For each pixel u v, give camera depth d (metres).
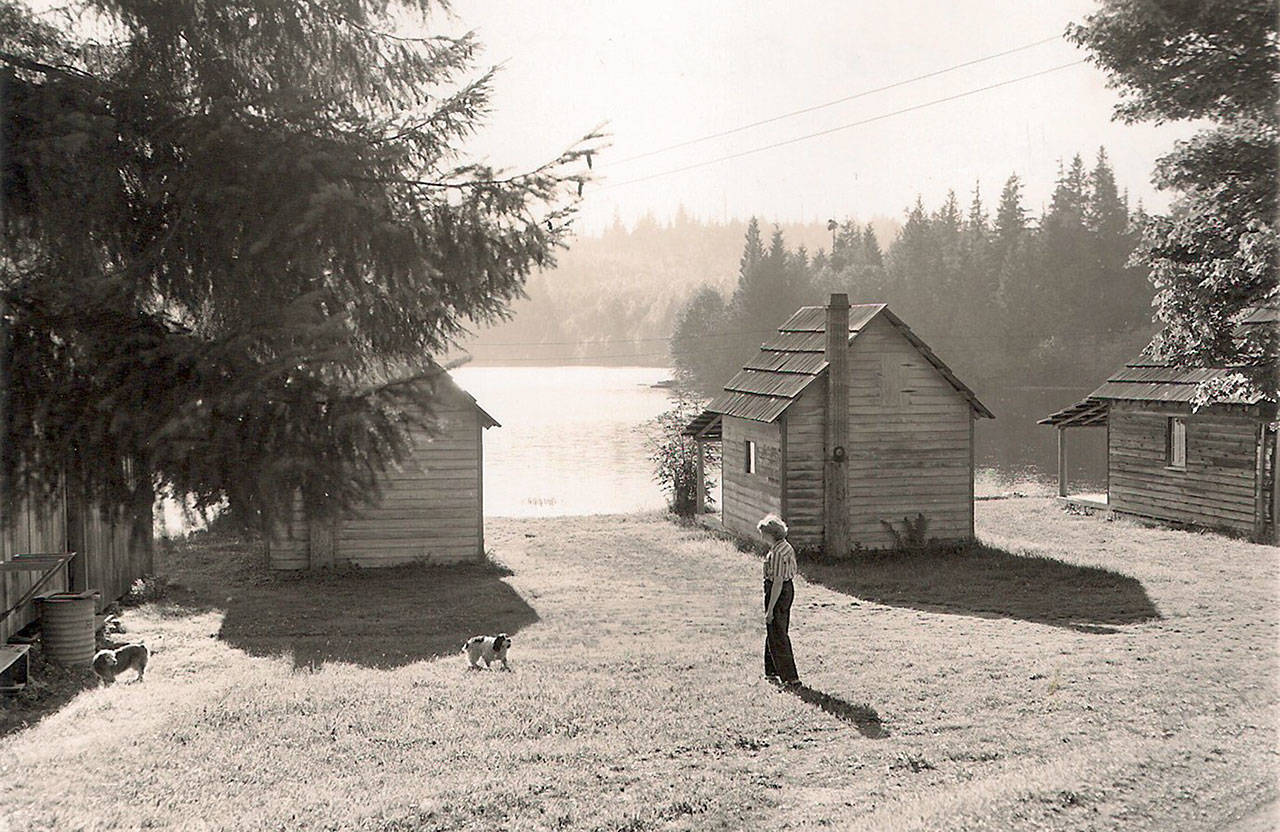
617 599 20.06
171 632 16.95
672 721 11.12
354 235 7.43
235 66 7.94
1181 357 18.50
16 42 7.61
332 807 8.50
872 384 25.77
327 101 7.93
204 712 11.44
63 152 6.75
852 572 23.16
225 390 6.67
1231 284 16.97
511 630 17.00
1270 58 14.58
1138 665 13.49
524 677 13.24
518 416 85.12
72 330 6.84
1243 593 19.36
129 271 7.07
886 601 19.59
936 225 162.62
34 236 7.14
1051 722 10.93
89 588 17.55
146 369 6.76
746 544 27.30
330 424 6.83
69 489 6.70
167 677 13.70
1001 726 10.84
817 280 149.00
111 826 8.10
